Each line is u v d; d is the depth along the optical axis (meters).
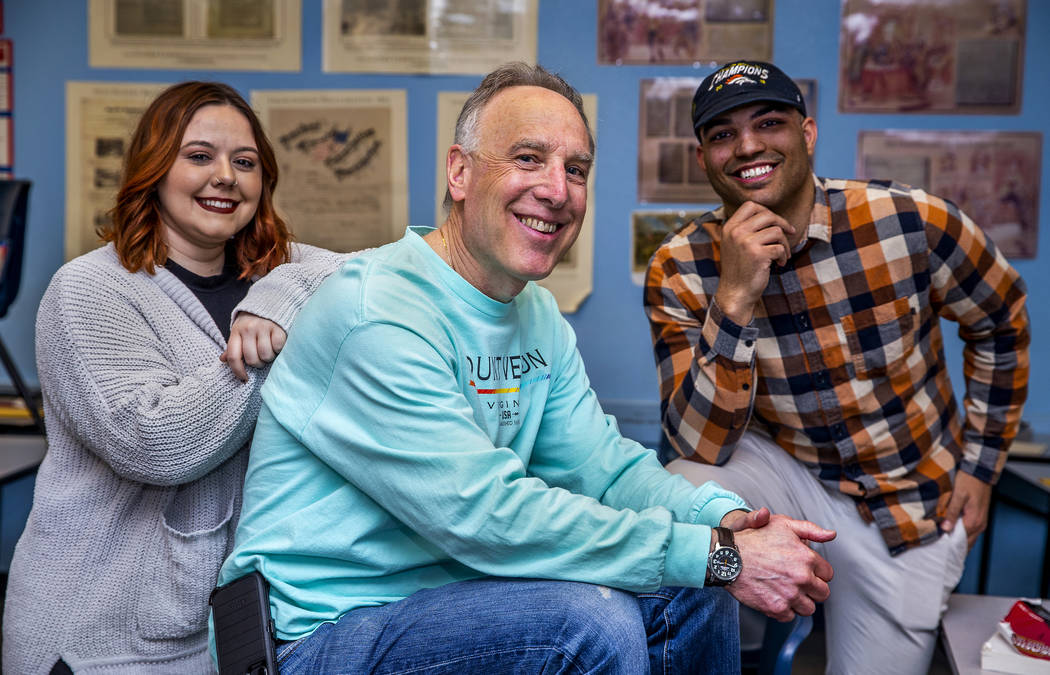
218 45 2.90
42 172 2.95
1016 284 1.87
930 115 2.76
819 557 1.20
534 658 1.14
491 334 1.29
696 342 1.86
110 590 1.48
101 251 1.56
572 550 1.16
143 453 1.39
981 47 2.73
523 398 1.36
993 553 2.82
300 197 2.93
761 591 1.17
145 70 2.92
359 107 2.90
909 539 1.87
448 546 1.18
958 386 2.80
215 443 1.41
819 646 2.56
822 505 1.93
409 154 2.90
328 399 1.23
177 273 1.60
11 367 2.56
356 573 1.26
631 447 1.46
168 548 1.48
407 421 1.17
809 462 1.92
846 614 1.97
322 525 1.25
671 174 2.85
